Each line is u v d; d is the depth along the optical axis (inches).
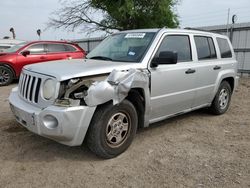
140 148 174.6
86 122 144.6
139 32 199.6
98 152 153.9
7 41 701.9
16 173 142.3
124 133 165.0
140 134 198.8
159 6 614.9
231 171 147.3
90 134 150.3
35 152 165.3
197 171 147.1
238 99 332.2
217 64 235.1
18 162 153.2
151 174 143.6
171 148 175.6
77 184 133.7
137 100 170.1
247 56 528.4
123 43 196.9
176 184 134.7
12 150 167.0
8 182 134.2
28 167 148.3
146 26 628.7
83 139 147.9
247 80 488.7
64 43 479.2
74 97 143.3
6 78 432.5
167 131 206.7
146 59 174.1
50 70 152.6
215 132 206.5
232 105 297.1
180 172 145.8
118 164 153.9
